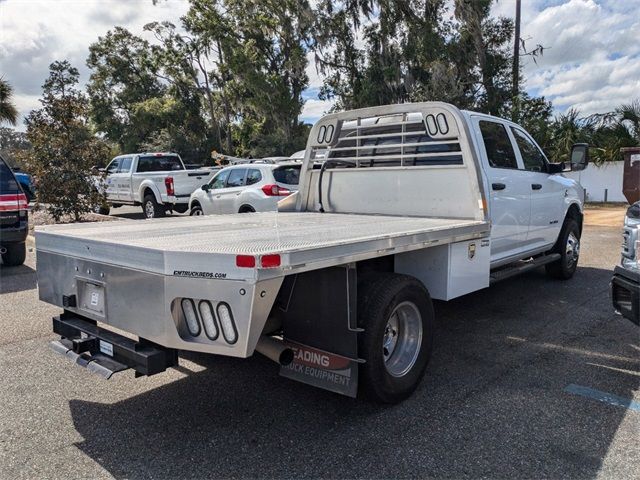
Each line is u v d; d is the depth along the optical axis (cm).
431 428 336
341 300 331
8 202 823
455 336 519
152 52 3788
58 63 3734
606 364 441
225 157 1972
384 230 383
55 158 1198
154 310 296
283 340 359
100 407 371
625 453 304
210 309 280
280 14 2866
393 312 357
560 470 288
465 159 496
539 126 2120
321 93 2994
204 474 288
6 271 840
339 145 607
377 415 355
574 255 754
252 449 313
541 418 347
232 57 2838
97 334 345
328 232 374
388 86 2598
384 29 2564
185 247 294
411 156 536
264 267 264
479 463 295
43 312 609
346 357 331
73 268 356
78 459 304
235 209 1045
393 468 291
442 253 412
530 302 641
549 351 473
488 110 2433
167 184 1351
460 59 2472
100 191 1440
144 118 3591
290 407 369
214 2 3011
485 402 371
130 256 306
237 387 404
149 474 288
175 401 380
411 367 381
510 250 576
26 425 344
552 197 660
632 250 412
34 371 436
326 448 313
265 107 2842
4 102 2772
